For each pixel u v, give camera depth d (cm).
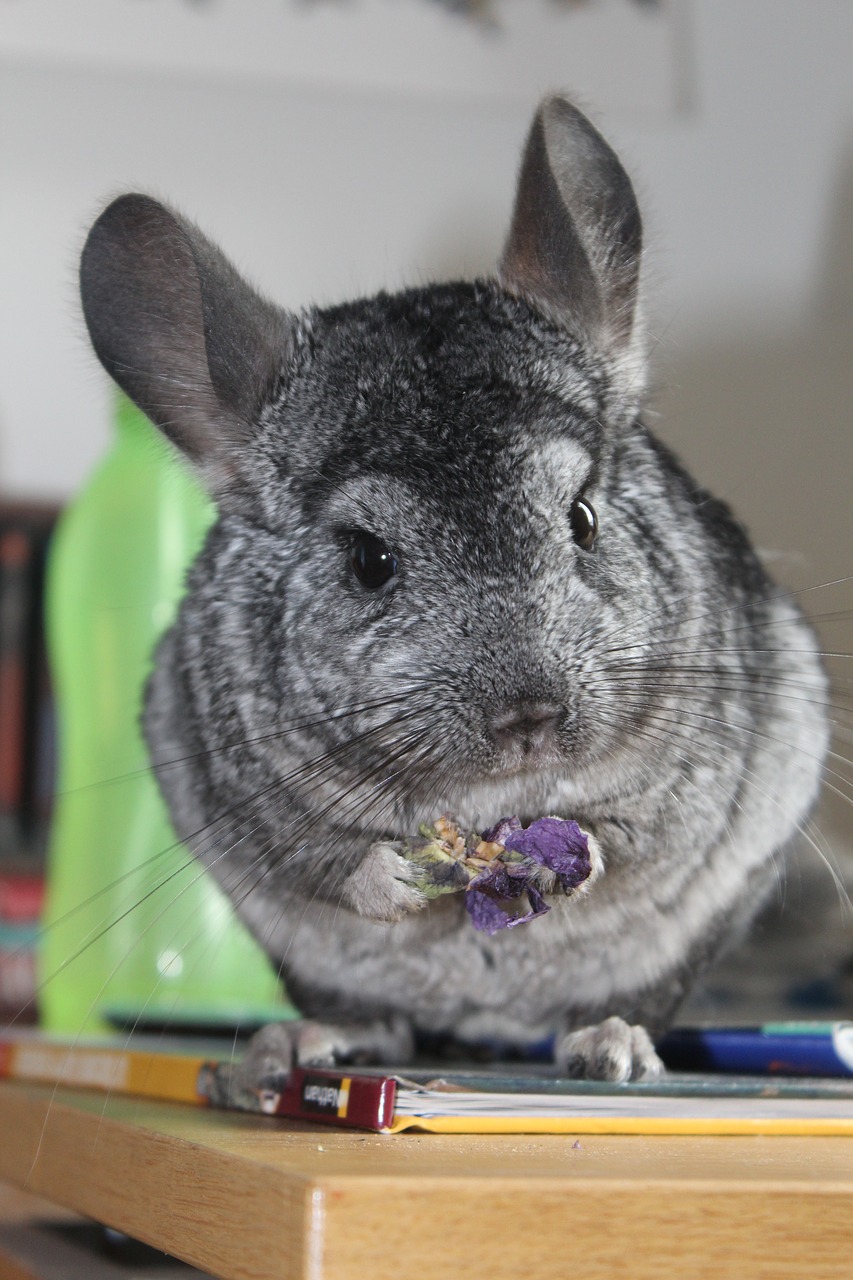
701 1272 37
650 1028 51
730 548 52
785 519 84
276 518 49
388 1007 52
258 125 88
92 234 48
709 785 49
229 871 51
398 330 48
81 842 67
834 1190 38
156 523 68
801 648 53
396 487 47
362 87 88
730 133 89
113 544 68
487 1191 37
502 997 51
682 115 88
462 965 50
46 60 85
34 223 85
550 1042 53
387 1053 52
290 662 48
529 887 46
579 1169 38
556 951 50
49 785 78
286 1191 37
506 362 48
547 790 48
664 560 49
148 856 66
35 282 85
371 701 47
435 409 47
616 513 48
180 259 49
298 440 49
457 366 47
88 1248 52
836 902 64
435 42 88
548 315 49
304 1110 44
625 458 49
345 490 47
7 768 78
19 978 75
